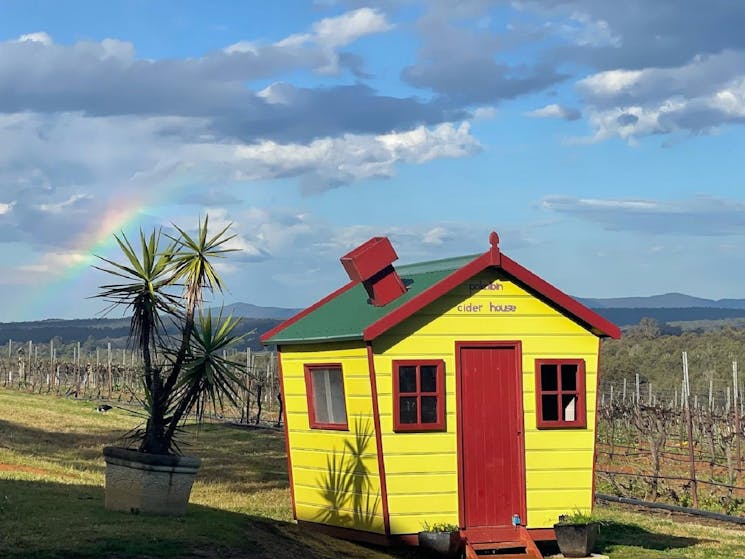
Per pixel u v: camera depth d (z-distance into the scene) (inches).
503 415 629.6
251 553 492.7
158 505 541.6
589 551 619.2
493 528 617.6
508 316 637.3
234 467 1053.8
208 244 573.3
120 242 563.5
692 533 776.9
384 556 588.4
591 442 646.5
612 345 3125.0
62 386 2664.9
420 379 613.3
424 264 716.7
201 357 565.3
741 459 1225.4
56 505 546.9
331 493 640.4
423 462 606.5
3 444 1087.6
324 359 645.9
